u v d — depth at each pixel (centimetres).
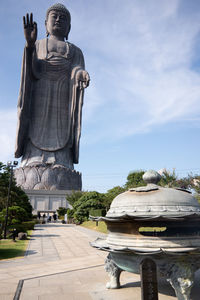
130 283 776
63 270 1008
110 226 689
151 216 587
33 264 1160
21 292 712
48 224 4784
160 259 578
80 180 7419
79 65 7244
